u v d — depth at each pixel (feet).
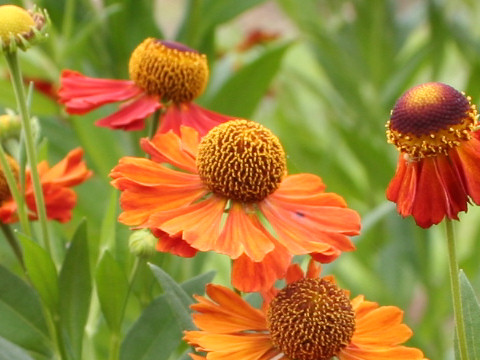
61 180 1.84
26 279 1.83
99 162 2.43
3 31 1.71
